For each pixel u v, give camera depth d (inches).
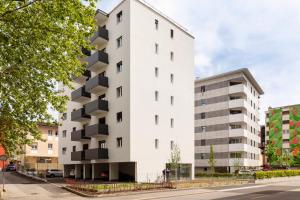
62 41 669.9
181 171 1630.2
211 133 2476.6
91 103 1589.6
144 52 1510.8
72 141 1961.1
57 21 640.4
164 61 1617.9
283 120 3577.8
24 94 690.2
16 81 674.8
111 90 1557.6
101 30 1606.8
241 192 1051.9
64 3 600.7
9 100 686.5
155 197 887.1
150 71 1530.5
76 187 1081.4
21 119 710.5
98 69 1696.6
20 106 695.7
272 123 3646.7
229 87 2420.0
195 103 2623.0
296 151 3400.6
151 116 1501.0
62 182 1489.9
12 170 2642.7
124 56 1480.1
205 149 2493.8
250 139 2506.2
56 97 714.2
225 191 1088.8
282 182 1660.9
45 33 633.0
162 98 1576.0
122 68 1488.7
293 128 3474.4
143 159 1429.6
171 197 897.5
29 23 615.8
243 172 2111.2
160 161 1510.8
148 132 1472.7
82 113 1731.1
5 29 625.6
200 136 2541.8
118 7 1566.2
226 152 2361.0
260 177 1604.3
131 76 1433.3
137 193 987.3
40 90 689.0
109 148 1521.9
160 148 1521.9
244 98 2420.0
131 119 1402.6
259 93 2950.3
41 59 669.3
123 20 1517.0
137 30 1492.4
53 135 2960.1
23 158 2775.6
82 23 638.5
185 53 1759.4
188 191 1075.3
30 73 678.5
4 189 1096.2
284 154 3257.9
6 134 731.4
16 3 606.5
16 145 770.8
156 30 1594.5
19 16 613.0
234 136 2335.1
